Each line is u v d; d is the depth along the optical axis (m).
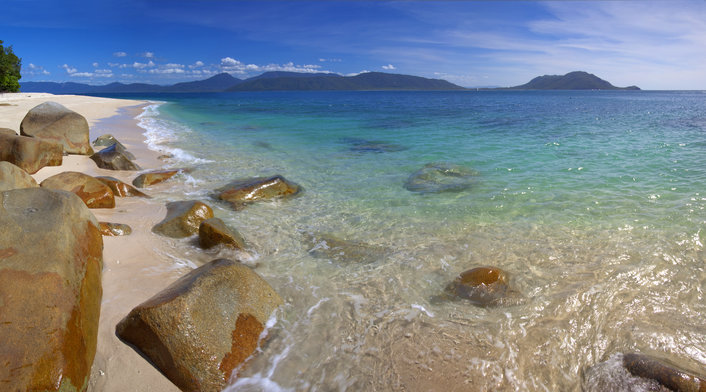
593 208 5.33
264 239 4.48
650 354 2.64
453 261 3.92
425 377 2.46
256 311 2.88
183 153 9.49
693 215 4.96
